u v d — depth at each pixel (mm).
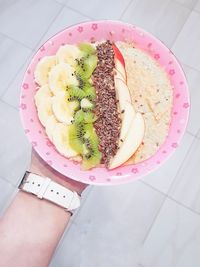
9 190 500
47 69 310
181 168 491
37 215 264
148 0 574
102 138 297
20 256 246
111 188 490
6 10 585
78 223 480
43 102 303
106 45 314
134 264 461
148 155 290
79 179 276
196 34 550
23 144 517
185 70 531
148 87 307
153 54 309
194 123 507
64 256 468
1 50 565
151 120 300
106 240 472
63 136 296
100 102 307
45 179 268
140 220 476
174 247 463
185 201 479
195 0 571
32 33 572
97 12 575
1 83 548
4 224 258
